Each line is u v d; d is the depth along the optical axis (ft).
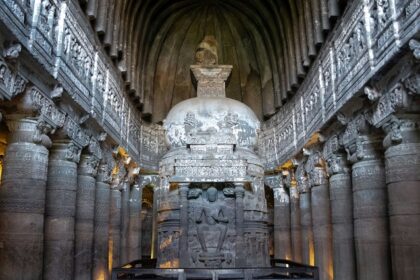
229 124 46.91
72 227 36.91
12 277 28.50
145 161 66.80
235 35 75.10
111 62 49.67
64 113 35.24
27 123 30.50
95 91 42.60
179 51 75.61
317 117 47.55
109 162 49.67
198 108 47.88
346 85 38.17
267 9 66.74
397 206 29.86
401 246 29.25
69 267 35.94
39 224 30.35
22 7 26.16
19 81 27.17
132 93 59.88
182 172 39.81
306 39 52.39
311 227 55.31
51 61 31.40
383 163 37.01
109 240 53.26
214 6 72.54
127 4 55.52
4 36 24.57
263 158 69.97
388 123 31.35
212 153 41.78
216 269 31.35
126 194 61.62
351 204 42.70
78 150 38.78
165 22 71.41
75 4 37.14
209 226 39.83
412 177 29.53
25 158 30.12
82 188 41.86
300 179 57.21
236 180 39.42
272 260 43.16
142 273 33.47
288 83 60.18
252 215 41.19
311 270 32.30
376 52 31.86
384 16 30.83
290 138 60.23
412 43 25.71
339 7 41.11
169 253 39.75
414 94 27.78
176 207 40.60
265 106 70.69
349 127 39.45
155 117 71.67
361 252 36.58
